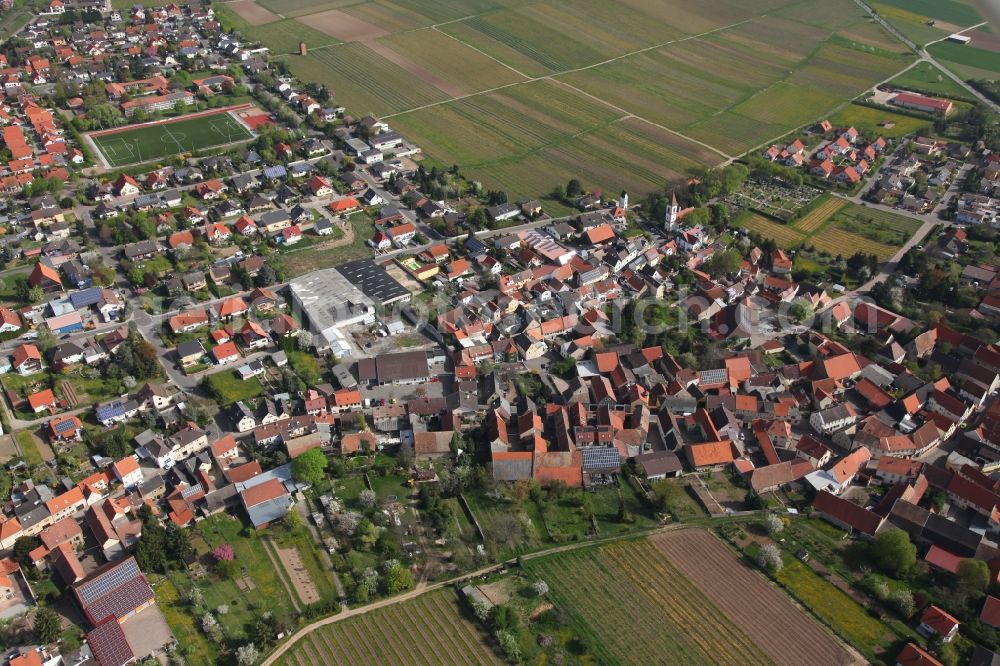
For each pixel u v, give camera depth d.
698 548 180.25
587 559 177.12
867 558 177.62
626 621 162.50
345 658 154.62
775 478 198.12
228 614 163.25
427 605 166.00
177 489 190.00
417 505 190.62
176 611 164.25
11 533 176.50
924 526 180.62
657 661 154.38
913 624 162.12
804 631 160.50
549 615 162.75
